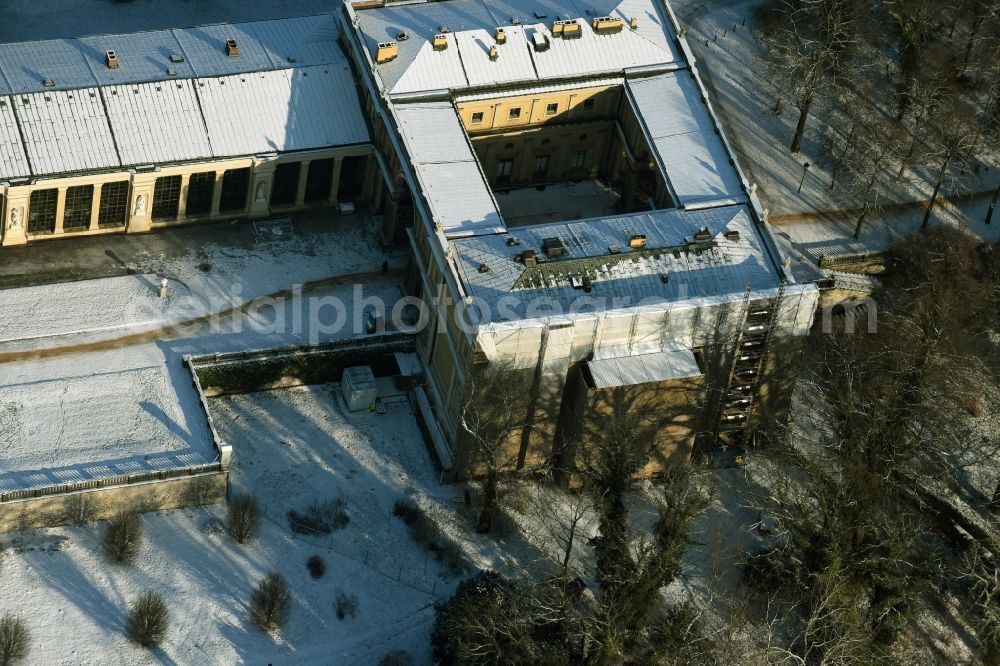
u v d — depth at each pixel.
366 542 158.50
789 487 169.38
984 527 169.62
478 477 166.25
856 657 144.00
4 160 172.00
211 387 168.75
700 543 159.50
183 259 180.12
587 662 146.75
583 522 163.62
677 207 173.25
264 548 155.75
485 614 143.88
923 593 162.25
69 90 177.00
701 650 151.12
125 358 166.38
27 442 155.38
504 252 163.12
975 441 177.50
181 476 154.25
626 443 152.88
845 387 175.50
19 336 166.75
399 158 174.50
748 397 168.25
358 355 173.50
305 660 148.12
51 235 179.00
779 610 157.62
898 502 169.50
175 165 177.50
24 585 148.12
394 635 151.62
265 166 181.62
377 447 167.75
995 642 152.62
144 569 151.62
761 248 168.88
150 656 145.38
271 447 165.50
